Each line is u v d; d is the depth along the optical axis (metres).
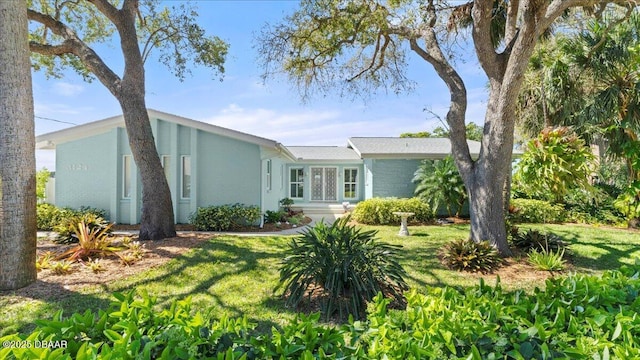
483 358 1.52
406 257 6.95
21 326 3.65
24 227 4.81
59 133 11.27
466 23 9.06
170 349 1.56
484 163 6.88
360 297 4.02
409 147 16.02
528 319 2.02
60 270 5.45
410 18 7.88
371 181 15.02
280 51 8.88
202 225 10.53
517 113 11.11
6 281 4.67
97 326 1.82
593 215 11.96
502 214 6.82
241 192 11.30
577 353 1.53
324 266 4.13
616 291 2.26
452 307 2.06
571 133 6.10
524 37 5.93
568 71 9.45
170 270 5.80
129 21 8.38
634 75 8.55
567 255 6.92
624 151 4.11
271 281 5.32
